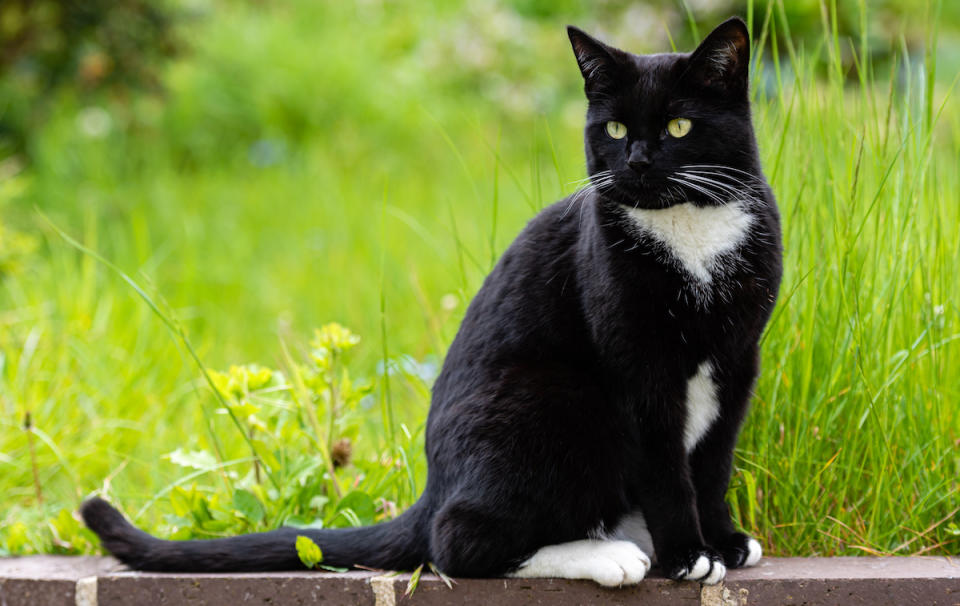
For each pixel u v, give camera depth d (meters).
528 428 2.48
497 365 2.60
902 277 2.95
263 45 7.91
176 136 7.30
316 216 6.12
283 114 7.60
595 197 2.60
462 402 2.58
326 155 7.14
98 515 2.66
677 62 2.53
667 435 2.50
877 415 2.77
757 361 2.65
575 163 4.86
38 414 3.77
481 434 2.50
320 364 3.11
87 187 6.26
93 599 2.61
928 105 2.99
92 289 4.71
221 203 6.32
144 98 6.81
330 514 2.94
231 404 3.04
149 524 3.19
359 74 7.93
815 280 2.93
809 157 3.01
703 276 2.48
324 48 8.12
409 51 8.84
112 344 4.34
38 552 3.00
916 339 3.01
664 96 2.52
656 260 2.48
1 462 3.57
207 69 7.67
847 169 2.95
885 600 2.45
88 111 6.91
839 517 2.84
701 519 2.65
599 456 2.52
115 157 6.68
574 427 2.49
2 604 2.67
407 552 2.59
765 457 2.89
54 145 6.53
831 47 3.15
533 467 2.46
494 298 2.69
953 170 3.63
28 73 6.28
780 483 2.85
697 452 2.66
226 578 2.56
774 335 2.96
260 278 5.39
